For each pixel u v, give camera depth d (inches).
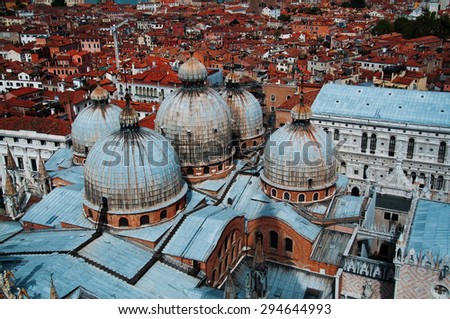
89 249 2336.4
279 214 2659.9
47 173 3176.7
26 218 2706.7
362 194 4128.9
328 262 2578.7
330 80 6186.0
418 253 2085.4
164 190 2485.2
